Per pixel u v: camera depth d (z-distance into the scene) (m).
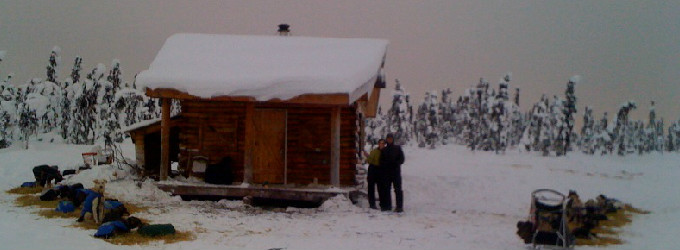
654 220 14.92
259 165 18.28
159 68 18.02
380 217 14.52
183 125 18.52
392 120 68.38
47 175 17.77
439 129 78.94
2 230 10.70
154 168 19.88
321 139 18.12
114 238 10.30
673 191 23.09
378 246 10.63
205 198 17.45
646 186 25.12
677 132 81.69
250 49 19.56
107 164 19.84
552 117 61.94
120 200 15.75
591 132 67.56
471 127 66.62
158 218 13.07
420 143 66.25
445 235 12.02
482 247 10.69
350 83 16.34
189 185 16.92
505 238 11.73
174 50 19.41
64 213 12.94
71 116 42.69
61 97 43.41
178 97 16.86
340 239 11.27
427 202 18.62
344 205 15.92
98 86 42.75
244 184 16.94
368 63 17.97
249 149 16.97
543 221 10.25
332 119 16.62
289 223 13.16
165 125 17.56
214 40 20.39
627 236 12.33
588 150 61.16
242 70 17.73
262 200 17.16
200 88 16.67
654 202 19.89
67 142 42.19
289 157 18.27
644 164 40.38
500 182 23.22
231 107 18.34
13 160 24.84
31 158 25.75
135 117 46.34
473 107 70.44
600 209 14.93
